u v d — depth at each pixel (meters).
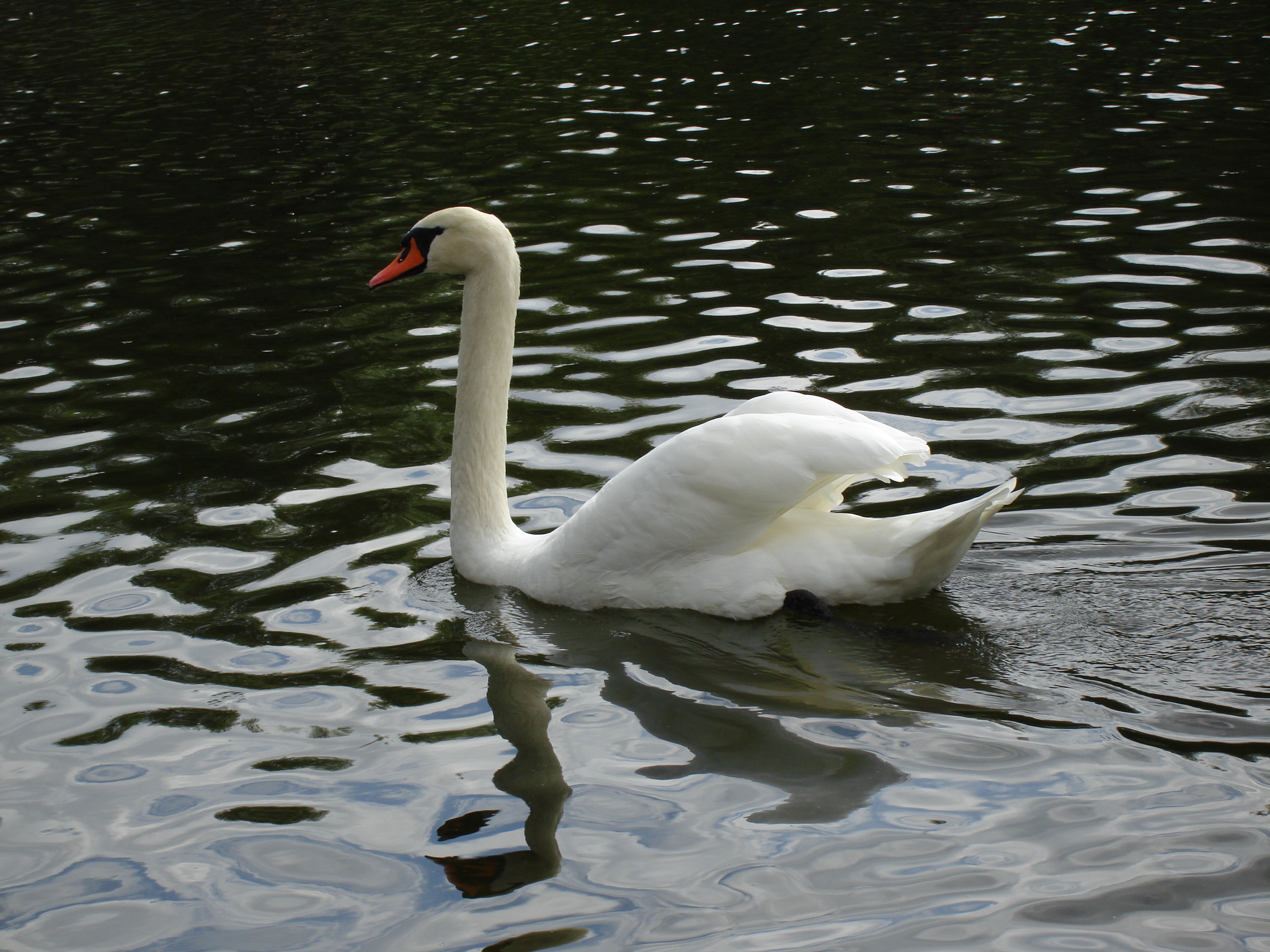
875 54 20.28
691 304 10.39
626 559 6.06
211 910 4.09
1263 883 3.88
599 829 4.39
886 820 4.33
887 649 5.54
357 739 5.05
